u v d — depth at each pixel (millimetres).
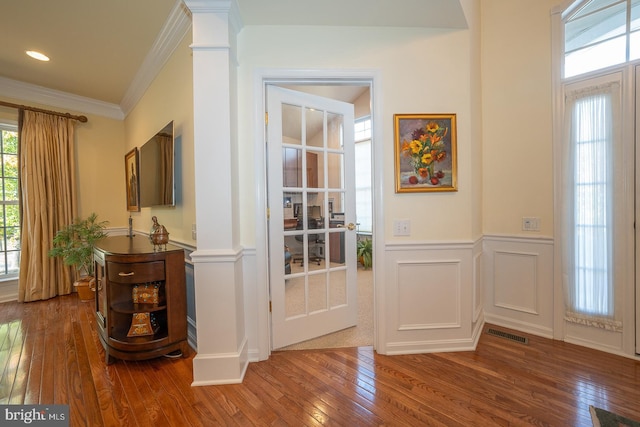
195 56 1754
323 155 2420
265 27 2016
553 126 2246
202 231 1771
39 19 2270
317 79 2062
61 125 3611
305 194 2318
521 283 2402
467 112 2105
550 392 1636
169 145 2400
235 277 1809
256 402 1598
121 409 1549
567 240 2203
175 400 1620
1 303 3336
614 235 2033
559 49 2227
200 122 1767
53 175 3559
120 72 3111
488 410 1507
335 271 2479
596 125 2086
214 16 1753
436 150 2078
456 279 2115
